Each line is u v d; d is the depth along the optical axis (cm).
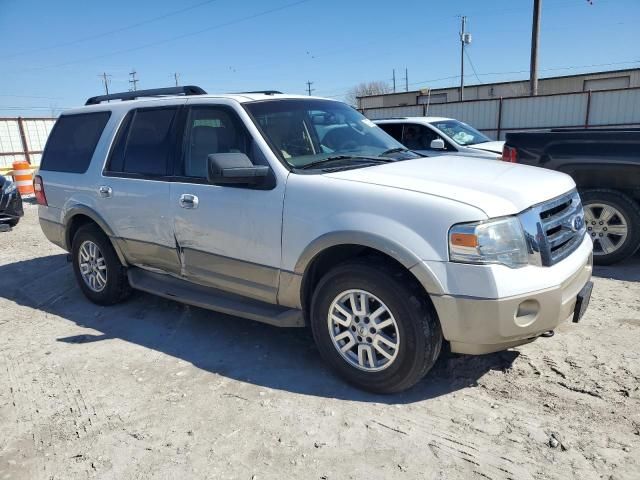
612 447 277
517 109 2294
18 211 955
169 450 294
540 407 315
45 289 595
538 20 2311
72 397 356
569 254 334
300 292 358
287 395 344
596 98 2136
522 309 296
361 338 333
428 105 2494
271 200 358
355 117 467
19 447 306
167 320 483
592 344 388
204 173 406
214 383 364
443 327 303
